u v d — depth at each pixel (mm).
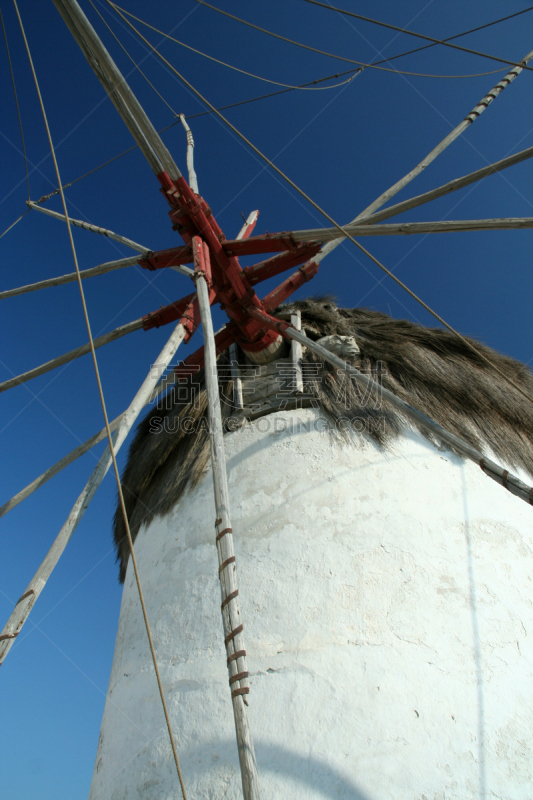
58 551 3545
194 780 3641
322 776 3371
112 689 4855
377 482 4758
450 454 5090
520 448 5602
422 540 4402
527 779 3389
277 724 3662
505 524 4676
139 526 6031
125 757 4137
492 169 4984
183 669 4246
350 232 5207
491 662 3838
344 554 4348
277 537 4582
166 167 5129
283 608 4184
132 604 5270
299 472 4938
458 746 3447
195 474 5504
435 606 4055
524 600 4227
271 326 5434
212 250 5484
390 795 3262
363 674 3750
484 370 6234
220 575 3113
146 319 6008
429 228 4906
